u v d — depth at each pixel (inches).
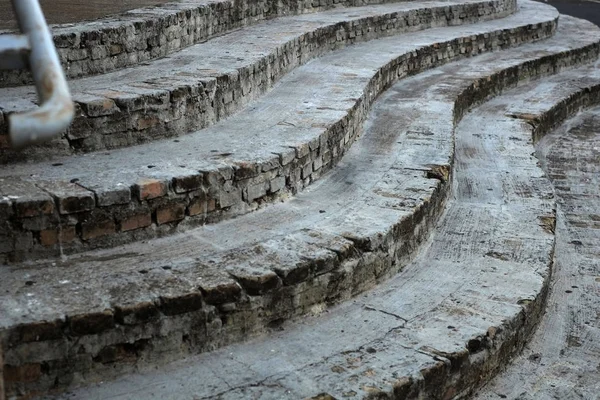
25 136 62.9
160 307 130.1
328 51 358.0
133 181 157.5
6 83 207.3
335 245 158.1
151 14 267.1
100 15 265.9
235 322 139.3
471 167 273.3
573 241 243.4
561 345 175.6
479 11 503.8
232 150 188.4
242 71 235.9
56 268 142.2
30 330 119.5
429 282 173.6
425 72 386.6
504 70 395.5
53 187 151.8
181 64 246.5
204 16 299.4
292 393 123.1
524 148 299.0
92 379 125.9
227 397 121.6
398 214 180.2
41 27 72.2
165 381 127.2
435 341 144.4
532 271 183.5
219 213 171.0
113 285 134.6
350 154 233.9
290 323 148.3
